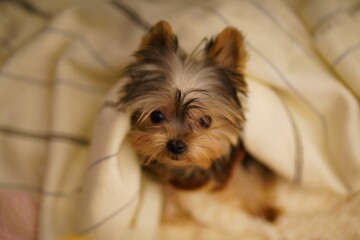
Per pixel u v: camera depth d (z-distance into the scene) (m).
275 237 0.37
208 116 0.31
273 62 0.36
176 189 0.37
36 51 0.42
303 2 0.43
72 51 0.41
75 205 0.36
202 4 0.38
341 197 0.38
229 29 0.31
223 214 0.39
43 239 0.33
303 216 0.38
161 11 0.38
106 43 0.40
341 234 0.36
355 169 0.36
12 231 0.31
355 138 0.36
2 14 0.47
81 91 0.41
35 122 0.40
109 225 0.32
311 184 0.38
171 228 0.38
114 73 0.40
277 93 0.38
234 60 0.32
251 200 0.39
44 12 0.48
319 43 0.38
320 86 0.36
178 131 0.30
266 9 0.38
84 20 0.42
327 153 0.39
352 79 0.36
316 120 0.38
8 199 0.34
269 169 0.39
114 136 0.31
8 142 0.39
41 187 0.38
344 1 0.40
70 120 0.39
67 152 0.38
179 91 0.30
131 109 0.31
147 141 0.31
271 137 0.35
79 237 0.30
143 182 0.37
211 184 0.36
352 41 0.37
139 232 0.35
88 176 0.32
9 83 0.41
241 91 0.33
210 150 0.31
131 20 0.39
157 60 0.31
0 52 0.46
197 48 0.34
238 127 0.32
